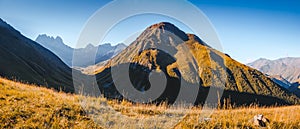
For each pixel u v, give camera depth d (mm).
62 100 12773
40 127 9438
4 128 9086
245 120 11188
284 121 11125
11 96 12547
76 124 10086
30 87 17469
